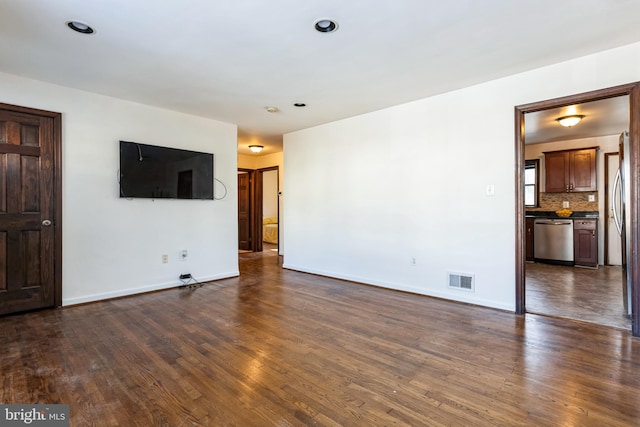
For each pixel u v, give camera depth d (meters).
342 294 3.93
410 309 3.34
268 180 9.67
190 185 4.41
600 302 3.53
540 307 3.36
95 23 2.22
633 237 2.64
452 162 3.60
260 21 2.21
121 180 3.77
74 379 1.99
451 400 1.78
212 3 2.00
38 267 3.29
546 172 6.21
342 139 4.71
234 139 4.96
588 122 4.73
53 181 3.36
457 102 3.54
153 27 2.28
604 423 1.58
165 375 2.04
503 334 2.67
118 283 3.80
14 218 3.14
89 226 3.59
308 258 5.25
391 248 4.17
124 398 1.79
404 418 1.63
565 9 2.09
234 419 1.62
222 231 4.81
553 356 2.28
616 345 2.45
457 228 3.58
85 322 2.97
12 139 3.12
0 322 2.96
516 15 2.16
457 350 2.38
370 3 2.02
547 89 2.97
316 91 3.57
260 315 3.17
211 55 2.72
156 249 4.12
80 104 3.51
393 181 4.12
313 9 2.08
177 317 3.11
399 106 4.04
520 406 1.72
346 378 2.00
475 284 3.46
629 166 2.69
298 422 1.60
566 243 5.74
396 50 2.64
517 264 3.18
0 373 2.06
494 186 3.31
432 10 2.10
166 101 3.89
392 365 2.17
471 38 2.46
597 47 2.62
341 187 4.74
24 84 3.17
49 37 2.40
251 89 3.51
